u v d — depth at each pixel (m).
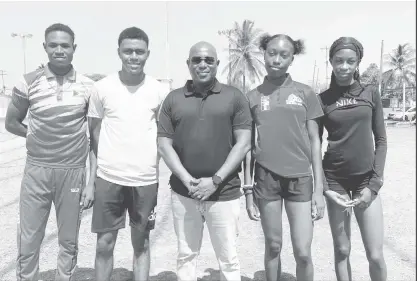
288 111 2.95
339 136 3.04
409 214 6.15
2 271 4.07
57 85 3.14
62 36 3.08
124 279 3.93
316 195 3.02
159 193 7.77
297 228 3.00
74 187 3.26
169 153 2.97
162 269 4.14
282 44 2.93
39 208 3.25
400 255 4.48
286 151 2.96
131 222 3.28
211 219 3.01
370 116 2.99
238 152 2.90
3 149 15.33
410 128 29.83
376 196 3.06
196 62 2.86
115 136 3.10
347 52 2.92
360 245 4.80
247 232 5.42
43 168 3.20
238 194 3.03
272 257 3.20
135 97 3.11
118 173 3.09
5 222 5.90
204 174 2.94
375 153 3.06
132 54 3.03
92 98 3.15
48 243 4.97
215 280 3.90
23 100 3.20
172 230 5.45
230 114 2.90
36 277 3.38
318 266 4.23
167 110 2.99
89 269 4.17
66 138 3.18
